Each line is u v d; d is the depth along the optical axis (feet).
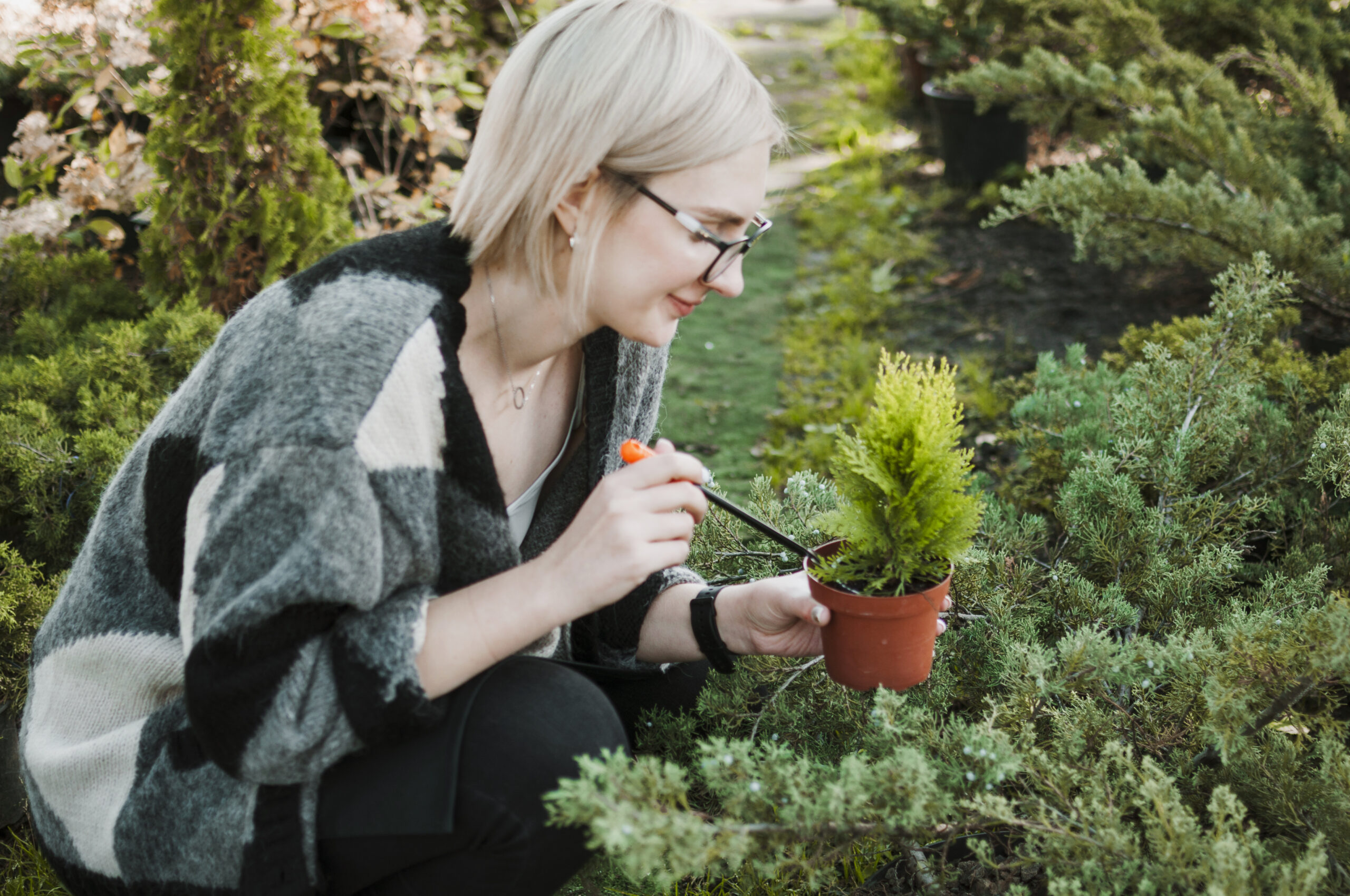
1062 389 8.18
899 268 14.76
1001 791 5.21
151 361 8.75
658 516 4.13
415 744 4.11
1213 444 6.49
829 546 4.86
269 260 9.86
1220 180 10.38
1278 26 11.56
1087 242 10.26
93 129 12.31
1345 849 4.36
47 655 4.58
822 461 10.59
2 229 10.57
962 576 5.78
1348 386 6.41
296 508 3.75
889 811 3.99
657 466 4.20
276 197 9.73
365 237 12.02
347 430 3.80
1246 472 7.03
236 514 3.82
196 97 9.50
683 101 3.97
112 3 11.01
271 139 9.84
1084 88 11.94
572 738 4.24
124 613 4.44
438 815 4.03
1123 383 7.49
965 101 16.30
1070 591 5.85
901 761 4.00
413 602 4.02
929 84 17.44
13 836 6.23
